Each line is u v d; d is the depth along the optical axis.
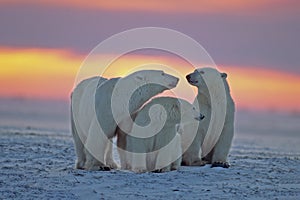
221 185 27.27
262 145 52.78
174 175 29.14
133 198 24.69
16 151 35.25
